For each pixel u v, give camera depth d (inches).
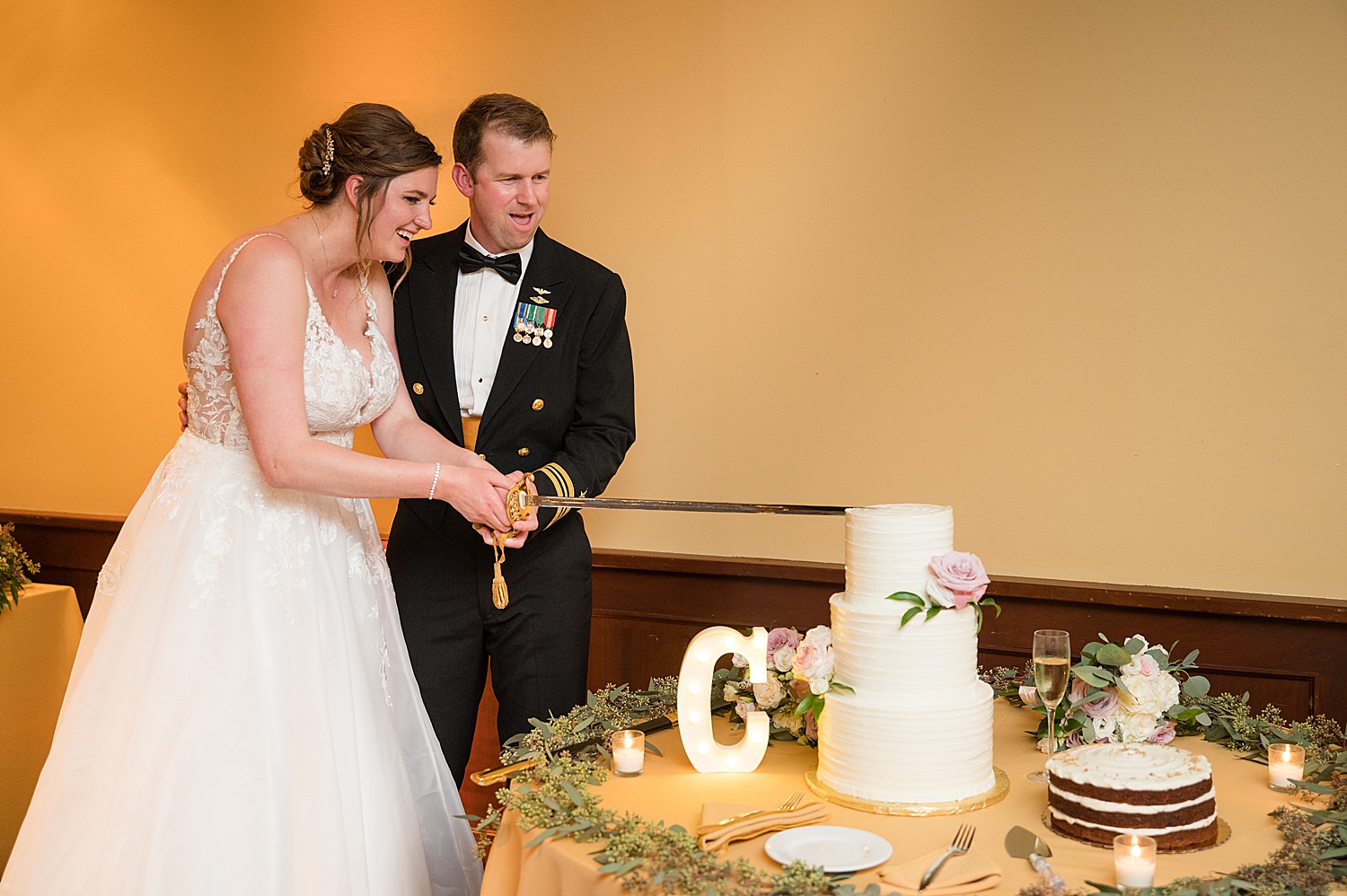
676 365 126.3
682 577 125.5
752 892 53.1
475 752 135.2
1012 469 111.7
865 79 115.6
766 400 122.2
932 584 64.9
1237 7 100.9
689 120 123.7
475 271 103.4
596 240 129.3
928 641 65.0
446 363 102.3
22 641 127.1
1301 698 100.7
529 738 75.7
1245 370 102.6
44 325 161.2
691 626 125.4
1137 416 106.6
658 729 81.5
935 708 64.4
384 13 138.6
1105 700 74.5
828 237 118.2
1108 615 107.1
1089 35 106.4
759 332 122.0
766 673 73.4
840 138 117.1
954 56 111.9
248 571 82.0
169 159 152.0
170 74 151.1
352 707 83.4
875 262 116.3
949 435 114.2
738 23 120.8
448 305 102.9
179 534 82.7
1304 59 99.0
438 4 135.7
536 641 100.4
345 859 77.0
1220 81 101.9
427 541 100.5
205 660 79.4
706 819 61.5
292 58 144.3
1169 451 105.7
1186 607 103.1
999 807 65.0
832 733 67.6
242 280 79.4
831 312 118.6
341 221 85.7
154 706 78.4
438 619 100.6
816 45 117.5
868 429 117.7
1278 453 101.9
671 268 125.9
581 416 105.8
